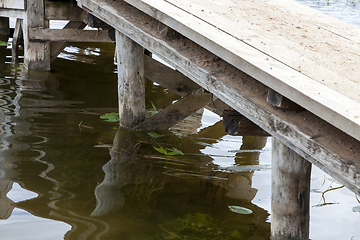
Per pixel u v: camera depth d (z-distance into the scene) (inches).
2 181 130.4
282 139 93.3
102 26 210.4
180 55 127.2
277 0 186.7
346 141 82.4
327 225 121.0
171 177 147.6
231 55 104.9
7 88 226.5
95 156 157.6
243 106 102.9
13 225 107.7
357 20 532.1
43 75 258.1
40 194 125.3
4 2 266.4
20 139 164.6
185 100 188.4
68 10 264.7
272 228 107.4
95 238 105.3
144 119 192.4
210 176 151.9
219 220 121.6
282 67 99.3
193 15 133.6
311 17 164.2
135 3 148.5
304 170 100.8
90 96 229.8
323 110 81.7
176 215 121.8
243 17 142.9
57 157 152.9
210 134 201.2
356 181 75.1
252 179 152.6
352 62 112.3
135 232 110.4
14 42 307.3
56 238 103.4
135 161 157.8
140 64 183.6
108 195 129.5
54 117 193.2
